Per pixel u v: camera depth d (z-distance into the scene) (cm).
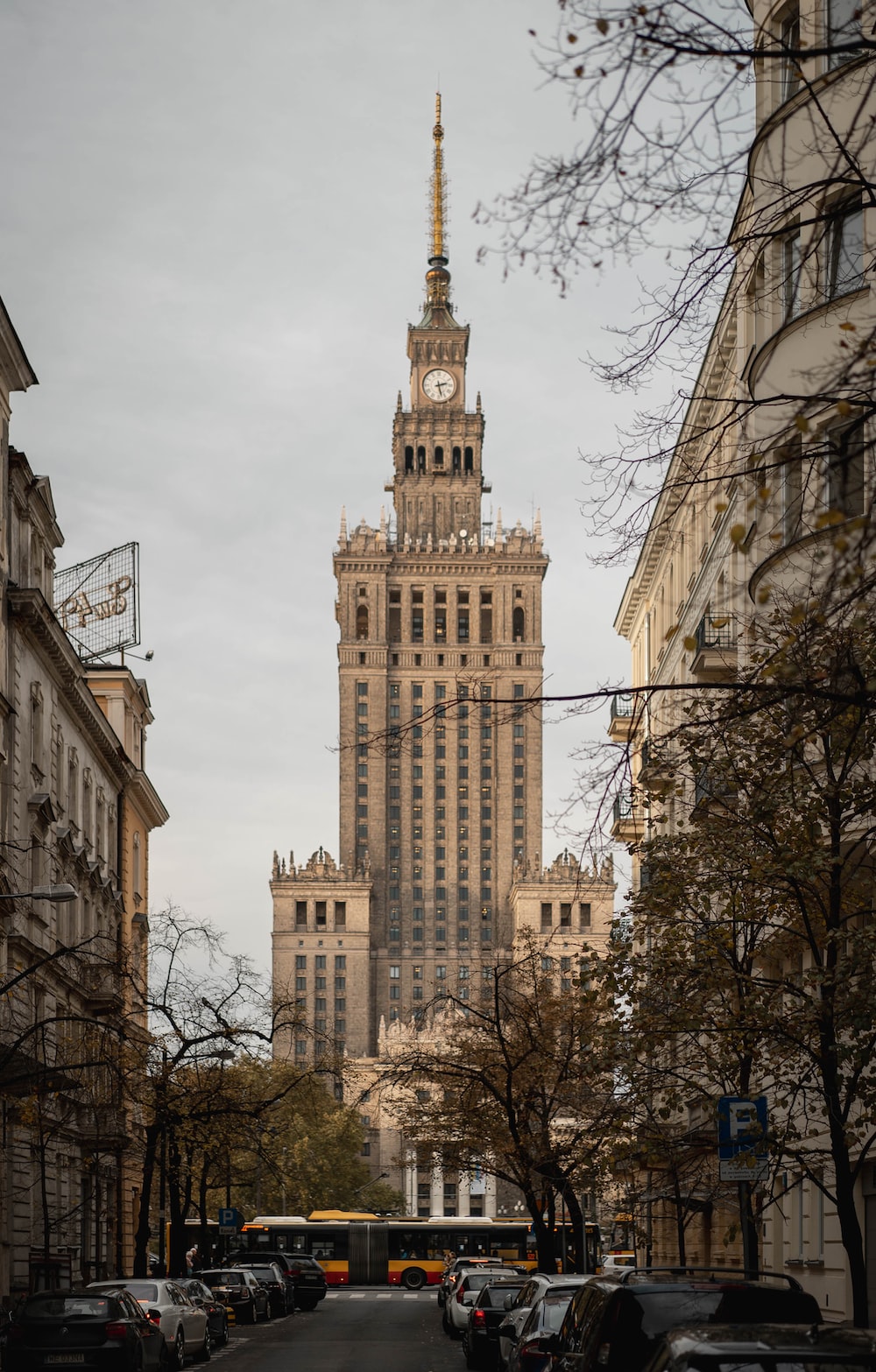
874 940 2045
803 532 2267
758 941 2712
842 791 2155
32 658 5631
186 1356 4128
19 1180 5175
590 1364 1530
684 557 5650
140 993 5666
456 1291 5297
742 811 2350
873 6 1211
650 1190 3675
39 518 5709
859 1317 2016
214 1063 5800
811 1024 2159
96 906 7181
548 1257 5019
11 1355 3097
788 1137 2427
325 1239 11281
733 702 1652
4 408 5162
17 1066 4241
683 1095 2809
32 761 5719
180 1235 6094
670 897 2452
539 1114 5169
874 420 1620
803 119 2617
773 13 2939
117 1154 6206
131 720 8412
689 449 1689
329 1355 4503
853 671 1246
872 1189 3241
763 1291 1502
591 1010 4781
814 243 1291
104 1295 3216
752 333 3806
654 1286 1522
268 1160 6238
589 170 1033
